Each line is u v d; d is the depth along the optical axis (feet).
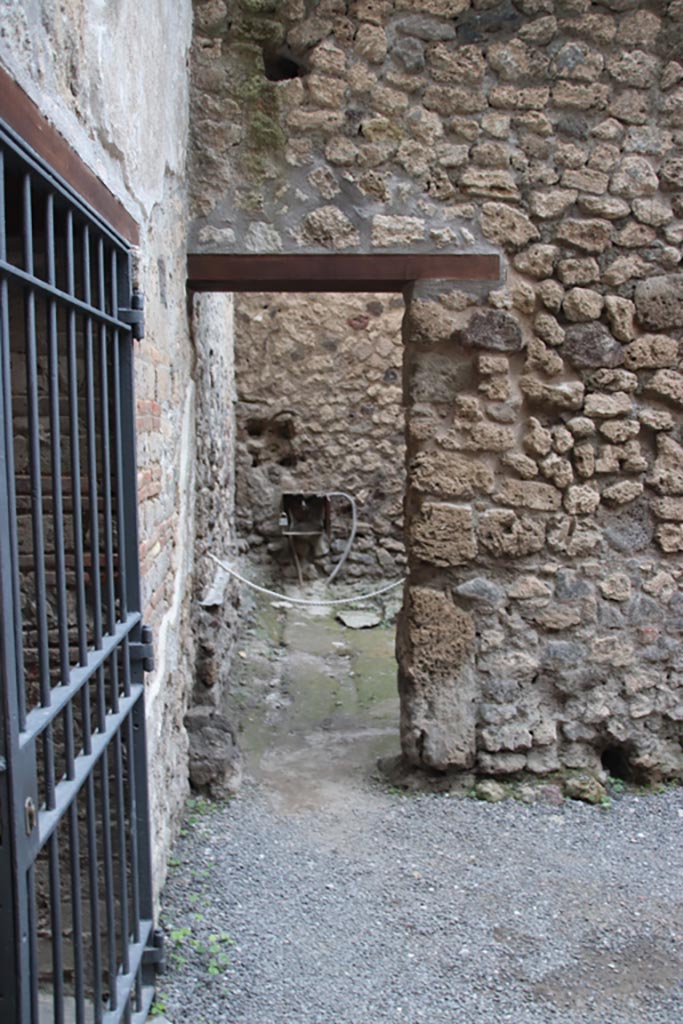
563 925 8.91
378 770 12.68
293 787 12.17
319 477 22.08
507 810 11.51
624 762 12.32
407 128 11.55
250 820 11.12
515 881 9.76
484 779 12.05
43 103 5.41
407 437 12.19
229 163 11.52
